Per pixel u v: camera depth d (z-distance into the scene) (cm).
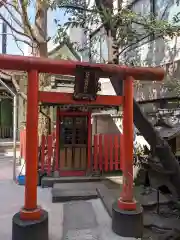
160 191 598
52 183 709
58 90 896
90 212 525
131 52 848
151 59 754
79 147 762
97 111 1038
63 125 753
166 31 581
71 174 751
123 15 556
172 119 576
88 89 408
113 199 571
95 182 725
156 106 746
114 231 431
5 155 1177
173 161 456
